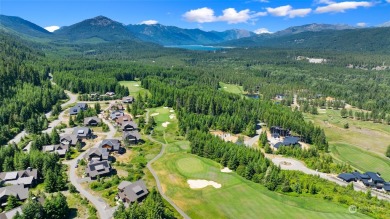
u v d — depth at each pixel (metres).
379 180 123.75
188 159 135.50
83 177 115.62
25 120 174.25
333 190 111.44
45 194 101.69
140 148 147.38
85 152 140.12
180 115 191.25
